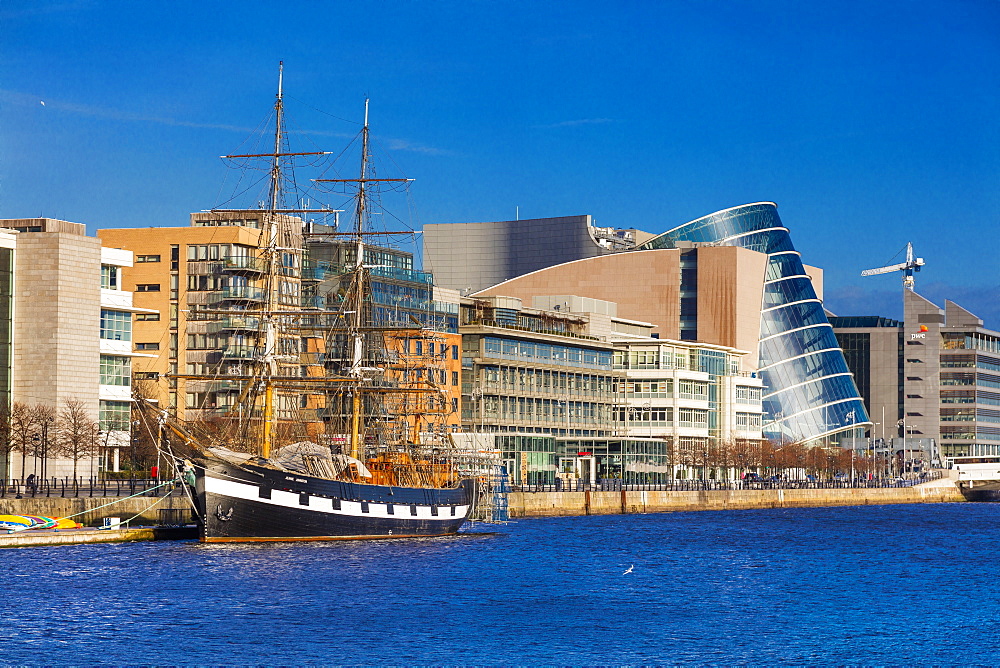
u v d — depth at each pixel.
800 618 101.12
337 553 129.38
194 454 132.50
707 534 170.25
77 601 99.44
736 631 95.19
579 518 192.50
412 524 145.88
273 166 153.75
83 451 173.12
